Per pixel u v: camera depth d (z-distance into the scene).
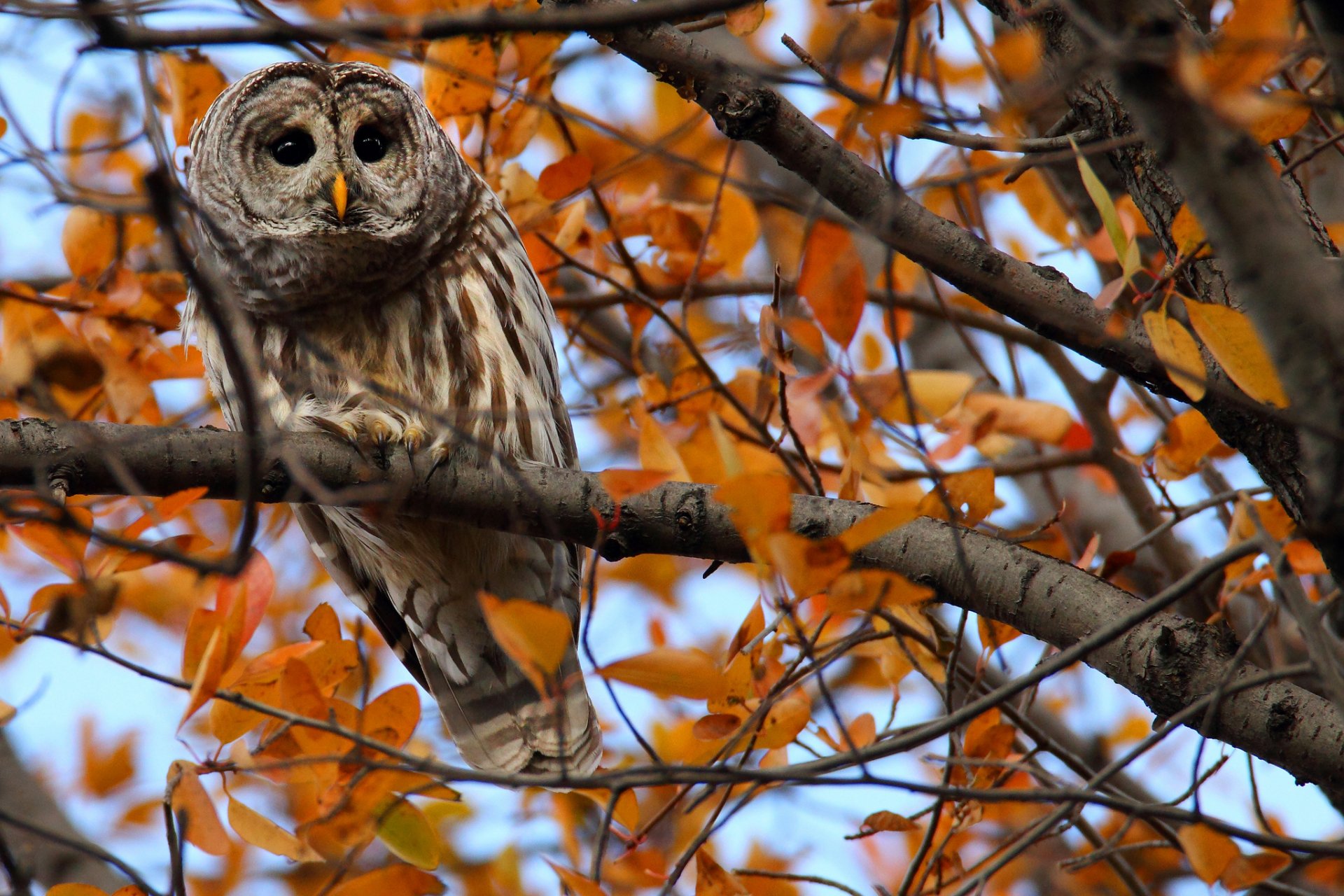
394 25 4.84
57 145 7.31
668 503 7.34
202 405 9.57
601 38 6.96
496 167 9.99
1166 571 10.62
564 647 5.56
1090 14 4.86
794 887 7.78
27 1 5.42
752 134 6.83
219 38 4.82
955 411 9.13
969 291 6.88
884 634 7.73
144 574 11.91
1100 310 6.68
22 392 8.84
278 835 6.83
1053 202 10.30
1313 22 4.96
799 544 5.52
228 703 6.68
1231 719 6.55
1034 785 8.61
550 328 10.77
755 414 9.85
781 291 8.73
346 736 6.14
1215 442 8.49
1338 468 5.29
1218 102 4.47
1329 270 4.92
